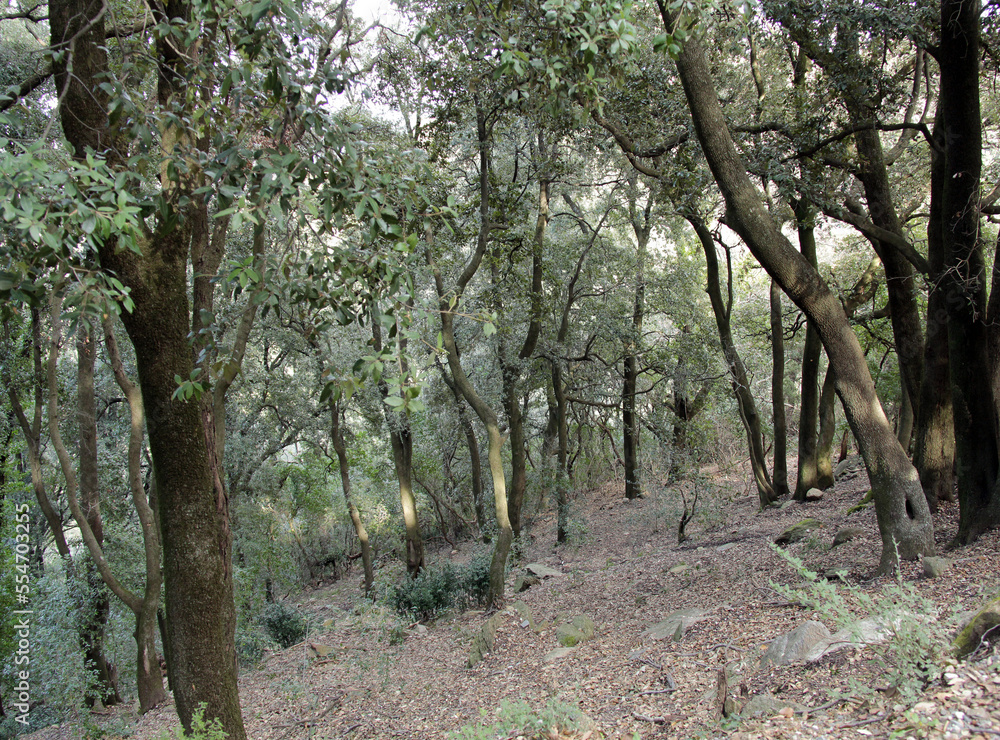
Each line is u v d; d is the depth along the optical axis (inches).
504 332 692.7
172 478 207.2
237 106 164.7
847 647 193.3
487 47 239.0
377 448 1009.5
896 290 443.2
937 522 373.7
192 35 164.9
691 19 221.0
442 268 523.8
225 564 265.6
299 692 367.2
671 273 849.5
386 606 519.2
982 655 152.3
